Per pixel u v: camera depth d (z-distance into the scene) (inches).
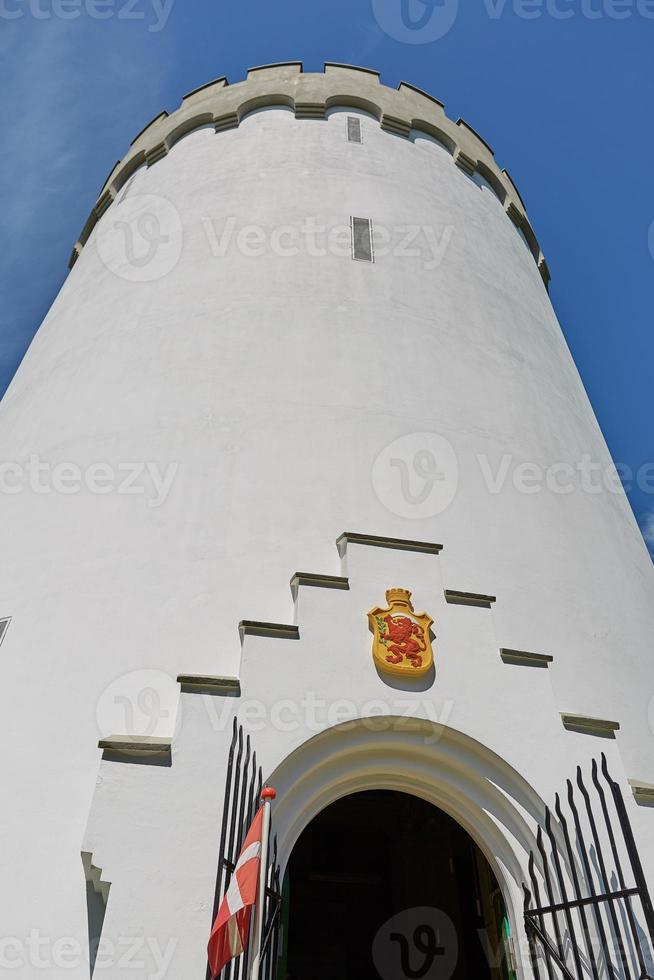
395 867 469.1
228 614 301.7
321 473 351.6
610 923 249.9
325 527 332.5
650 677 352.5
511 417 420.2
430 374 412.2
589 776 276.5
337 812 478.0
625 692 334.0
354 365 399.5
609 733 291.7
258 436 362.3
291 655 270.5
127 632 301.3
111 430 379.6
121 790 234.8
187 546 323.9
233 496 339.9
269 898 234.2
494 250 549.0
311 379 388.8
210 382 386.0
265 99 594.6
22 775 268.5
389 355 411.2
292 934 469.7
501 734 274.2
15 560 343.3
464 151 628.7
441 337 437.1
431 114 642.2
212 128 592.1
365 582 298.4
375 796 478.9
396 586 301.1
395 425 379.6
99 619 307.6
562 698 315.0
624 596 379.9
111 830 227.6
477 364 436.5
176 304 434.6
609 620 359.3
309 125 568.7
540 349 498.0
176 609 305.0
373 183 522.0
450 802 279.3
